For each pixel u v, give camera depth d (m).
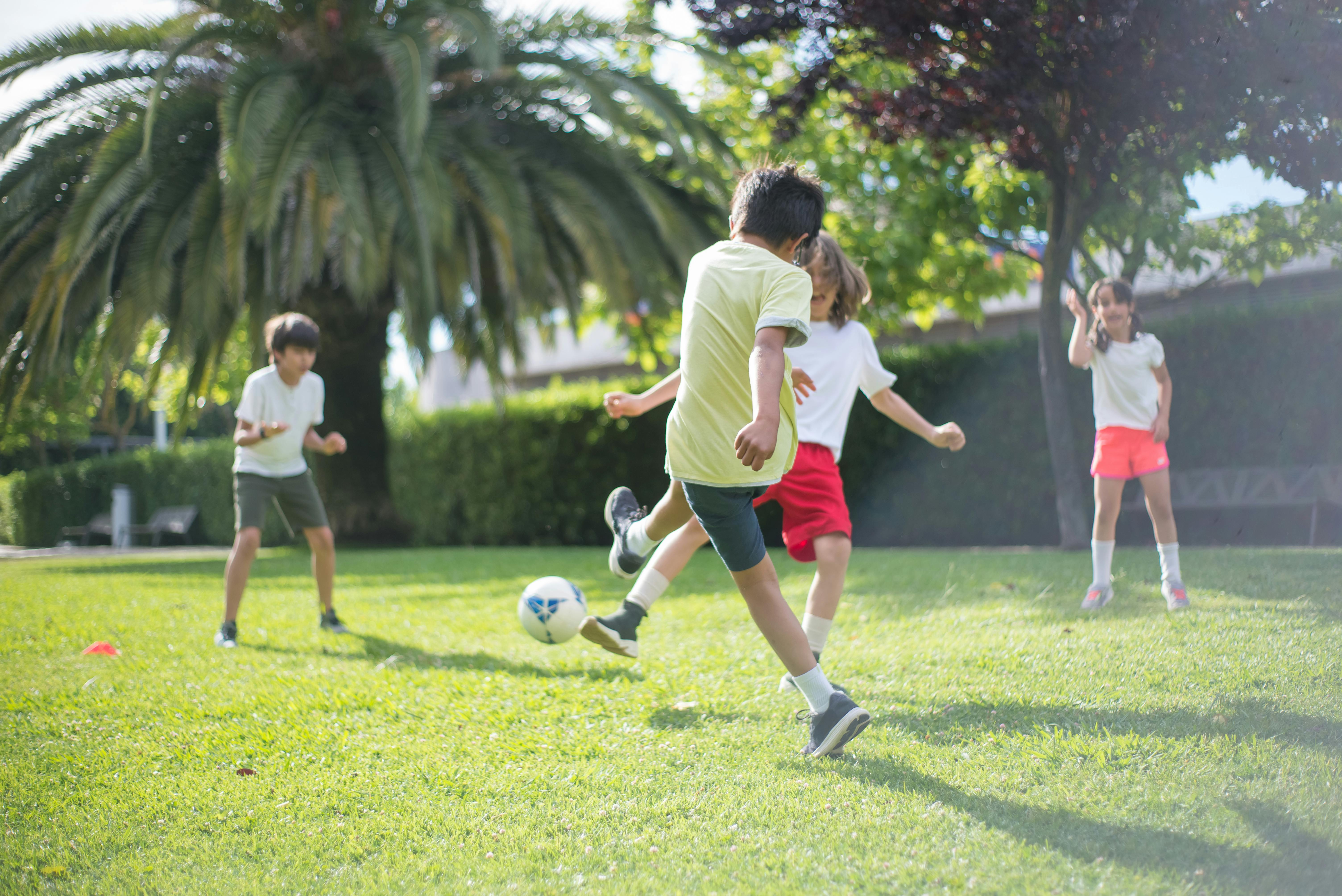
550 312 13.07
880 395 3.37
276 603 5.91
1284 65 3.98
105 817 1.99
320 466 13.48
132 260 9.99
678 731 2.53
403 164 9.97
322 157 9.54
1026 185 9.79
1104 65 5.19
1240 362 8.55
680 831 1.80
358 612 5.38
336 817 1.97
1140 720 2.31
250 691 3.18
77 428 27.14
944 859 1.62
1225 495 8.58
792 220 2.36
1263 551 6.11
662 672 3.31
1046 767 2.05
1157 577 5.04
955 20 5.68
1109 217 8.38
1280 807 1.74
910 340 15.60
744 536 2.26
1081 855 1.61
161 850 1.81
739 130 12.52
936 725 2.44
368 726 2.68
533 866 1.68
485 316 12.84
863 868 1.60
